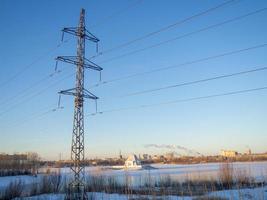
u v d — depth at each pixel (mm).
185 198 36219
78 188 32500
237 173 52562
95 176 51906
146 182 57500
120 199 36156
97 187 45719
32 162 113312
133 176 92750
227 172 52156
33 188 42531
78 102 33500
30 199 36562
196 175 76938
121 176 91062
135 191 43688
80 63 34250
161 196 37875
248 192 40562
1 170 93688
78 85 33781
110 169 162875
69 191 33281
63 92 32844
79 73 34094
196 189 47062
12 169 99438
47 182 43969
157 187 50375
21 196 39031
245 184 50469
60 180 45375
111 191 44125
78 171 32688
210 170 105188
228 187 48031
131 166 173375
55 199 35750
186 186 51750
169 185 53500
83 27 35125
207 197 36000
